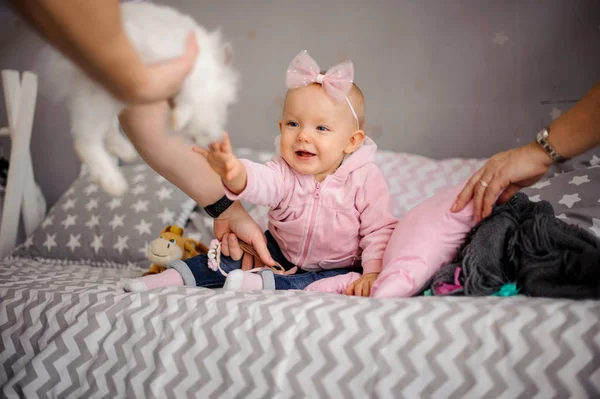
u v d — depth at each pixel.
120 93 0.66
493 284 1.06
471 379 0.88
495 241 1.10
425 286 1.15
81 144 0.76
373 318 0.95
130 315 1.09
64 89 0.72
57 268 1.75
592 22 1.95
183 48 0.71
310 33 2.25
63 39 0.57
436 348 0.90
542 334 0.86
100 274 1.60
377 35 2.18
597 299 0.94
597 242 1.03
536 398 0.85
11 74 2.06
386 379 0.91
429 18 2.12
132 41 0.67
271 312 1.00
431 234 1.17
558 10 1.99
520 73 2.05
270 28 2.28
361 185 1.36
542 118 2.04
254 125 2.34
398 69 2.17
